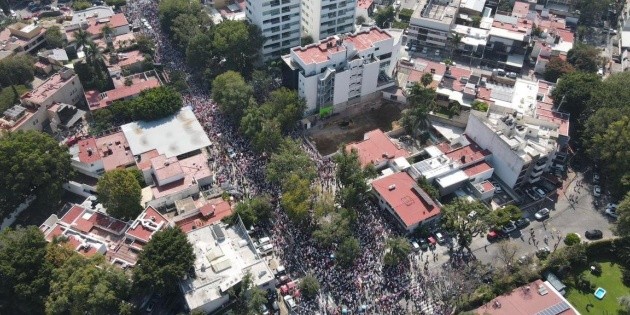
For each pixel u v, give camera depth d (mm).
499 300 127312
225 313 123125
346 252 135750
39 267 124000
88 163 160125
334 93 188000
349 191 147000
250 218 145250
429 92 178000
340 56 182125
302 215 143625
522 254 144250
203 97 198875
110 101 190000
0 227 149250
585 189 166250
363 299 131125
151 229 137500
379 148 171625
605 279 139000
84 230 139625
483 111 175375
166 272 121312
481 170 164125
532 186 166000
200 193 157875
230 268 131250
